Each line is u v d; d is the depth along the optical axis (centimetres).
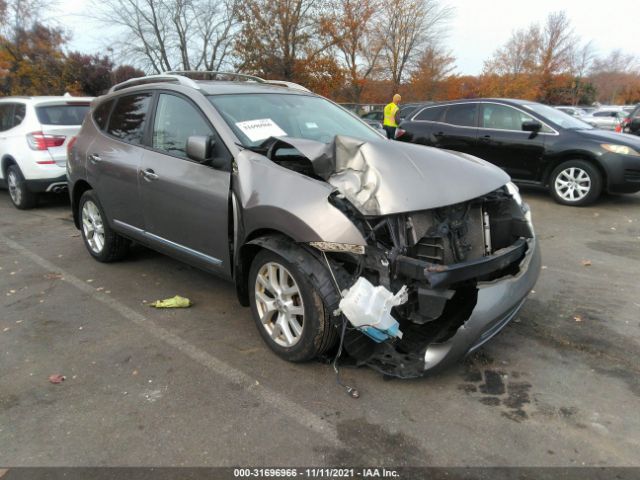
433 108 906
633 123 1340
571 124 784
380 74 3938
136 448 243
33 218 729
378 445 243
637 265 492
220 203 334
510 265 311
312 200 277
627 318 375
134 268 497
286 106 404
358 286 260
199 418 264
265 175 304
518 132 794
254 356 325
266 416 265
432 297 263
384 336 268
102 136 472
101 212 478
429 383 293
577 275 465
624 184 712
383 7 3725
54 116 744
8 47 2458
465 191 288
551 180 774
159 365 316
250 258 329
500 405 273
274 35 2734
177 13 2697
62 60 2683
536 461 232
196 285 451
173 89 394
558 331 355
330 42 2933
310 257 282
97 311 398
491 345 337
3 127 791
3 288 450
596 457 234
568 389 287
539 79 4381
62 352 334
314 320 282
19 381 301
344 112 452
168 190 376
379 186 270
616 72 6338
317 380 296
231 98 380
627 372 304
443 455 236
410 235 276
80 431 255
